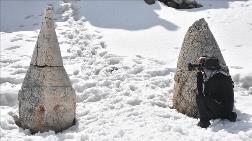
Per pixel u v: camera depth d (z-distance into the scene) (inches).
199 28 357.7
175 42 501.0
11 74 441.7
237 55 462.9
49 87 334.0
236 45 488.1
